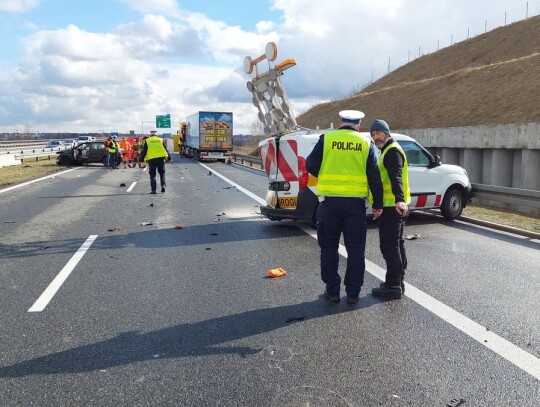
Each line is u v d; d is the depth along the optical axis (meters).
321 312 4.77
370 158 5.00
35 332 4.29
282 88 9.76
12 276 6.02
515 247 7.63
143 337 4.18
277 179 8.98
